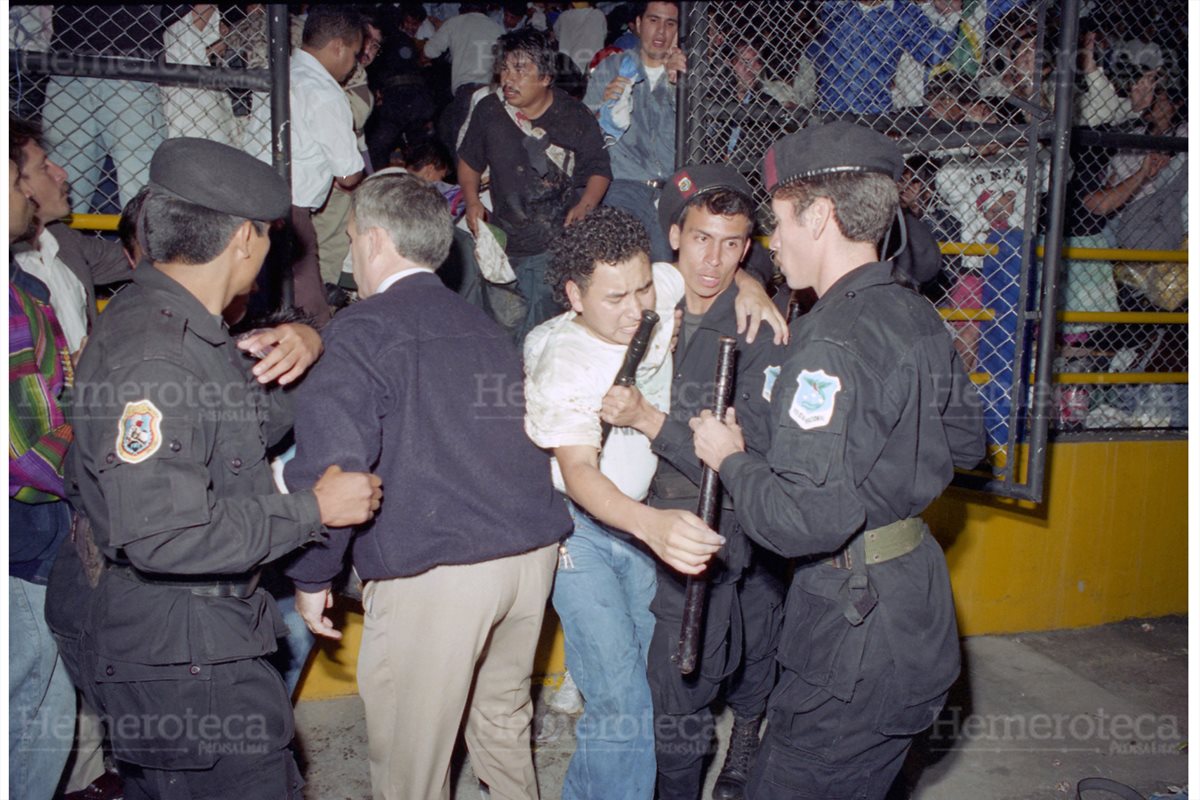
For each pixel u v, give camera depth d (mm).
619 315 1857
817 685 1742
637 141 3756
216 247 1705
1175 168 4078
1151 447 3826
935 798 2691
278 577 2320
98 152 3051
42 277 2203
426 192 1971
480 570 1902
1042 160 3406
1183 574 3957
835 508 1564
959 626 3701
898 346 1649
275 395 2033
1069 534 3762
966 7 3543
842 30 3615
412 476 1854
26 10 2916
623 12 5402
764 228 3496
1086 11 3971
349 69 3309
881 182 1715
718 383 1819
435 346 1888
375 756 2033
